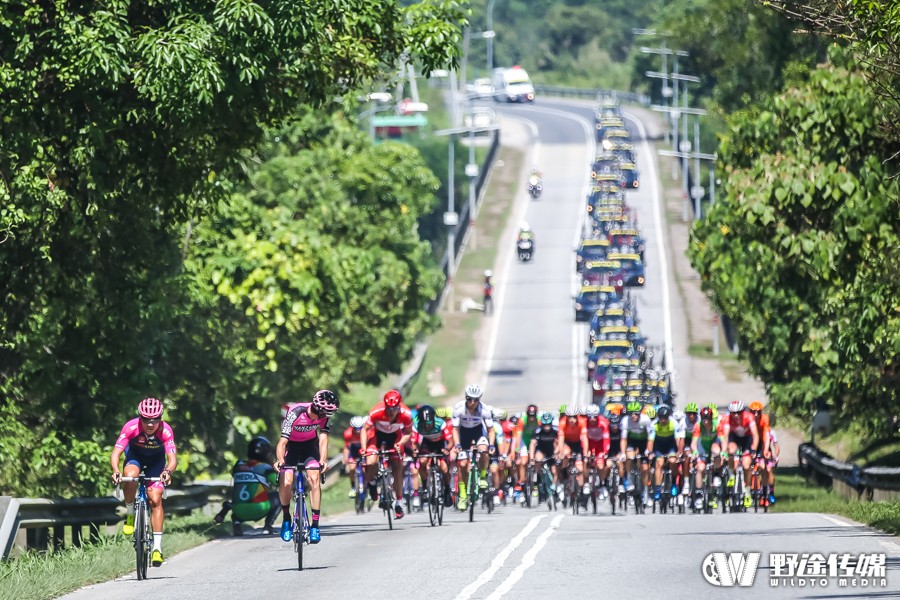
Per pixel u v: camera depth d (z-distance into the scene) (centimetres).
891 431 9544
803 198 8412
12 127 6072
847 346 7994
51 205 6203
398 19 6794
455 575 4441
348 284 12812
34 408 7481
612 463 8675
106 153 6569
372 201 15362
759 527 6475
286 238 10350
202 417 9656
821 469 12025
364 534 6469
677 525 6712
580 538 5797
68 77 5866
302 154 14175
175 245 8756
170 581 4656
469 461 7312
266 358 10575
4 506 4969
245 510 6850
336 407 4959
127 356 7494
